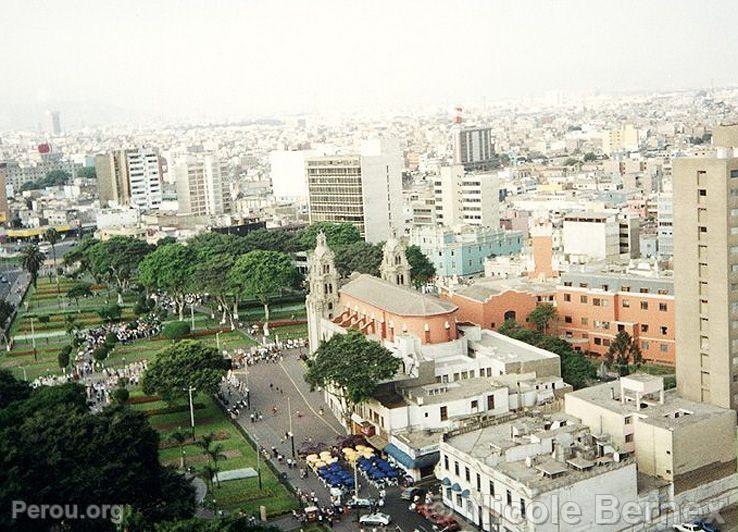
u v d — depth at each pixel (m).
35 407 170.75
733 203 184.25
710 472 165.38
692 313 194.12
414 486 177.75
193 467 180.25
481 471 157.88
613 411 171.50
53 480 141.75
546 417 181.62
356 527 161.25
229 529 125.31
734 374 190.12
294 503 172.38
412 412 190.88
